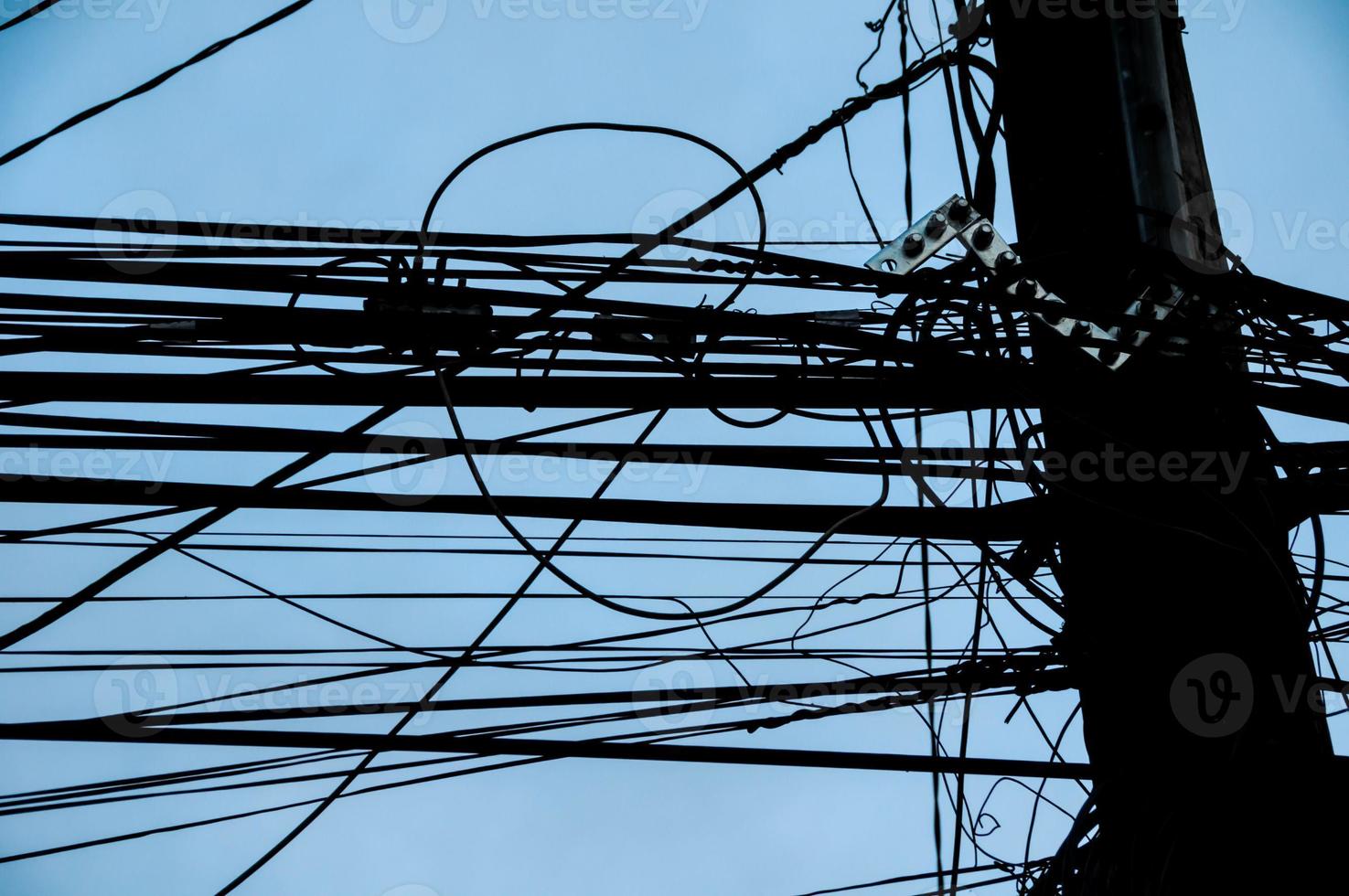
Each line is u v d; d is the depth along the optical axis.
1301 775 3.00
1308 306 3.55
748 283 3.62
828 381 3.61
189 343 3.49
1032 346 3.58
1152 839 3.02
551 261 3.62
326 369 3.52
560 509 3.58
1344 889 2.88
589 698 4.05
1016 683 3.94
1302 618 3.21
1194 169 3.72
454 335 3.45
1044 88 3.82
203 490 3.48
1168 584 3.23
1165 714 3.13
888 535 3.64
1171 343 3.45
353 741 3.78
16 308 3.38
